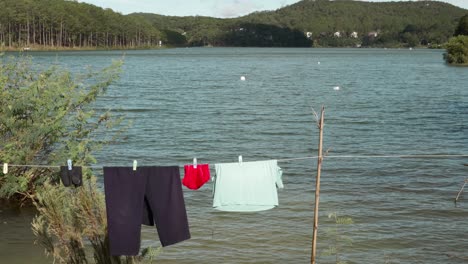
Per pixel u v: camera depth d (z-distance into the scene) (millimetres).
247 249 13086
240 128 31312
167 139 27438
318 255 12781
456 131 30750
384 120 35000
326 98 48750
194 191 17891
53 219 9359
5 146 14398
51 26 167375
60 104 15234
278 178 8367
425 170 21109
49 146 15594
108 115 16938
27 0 161625
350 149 25766
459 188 18531
